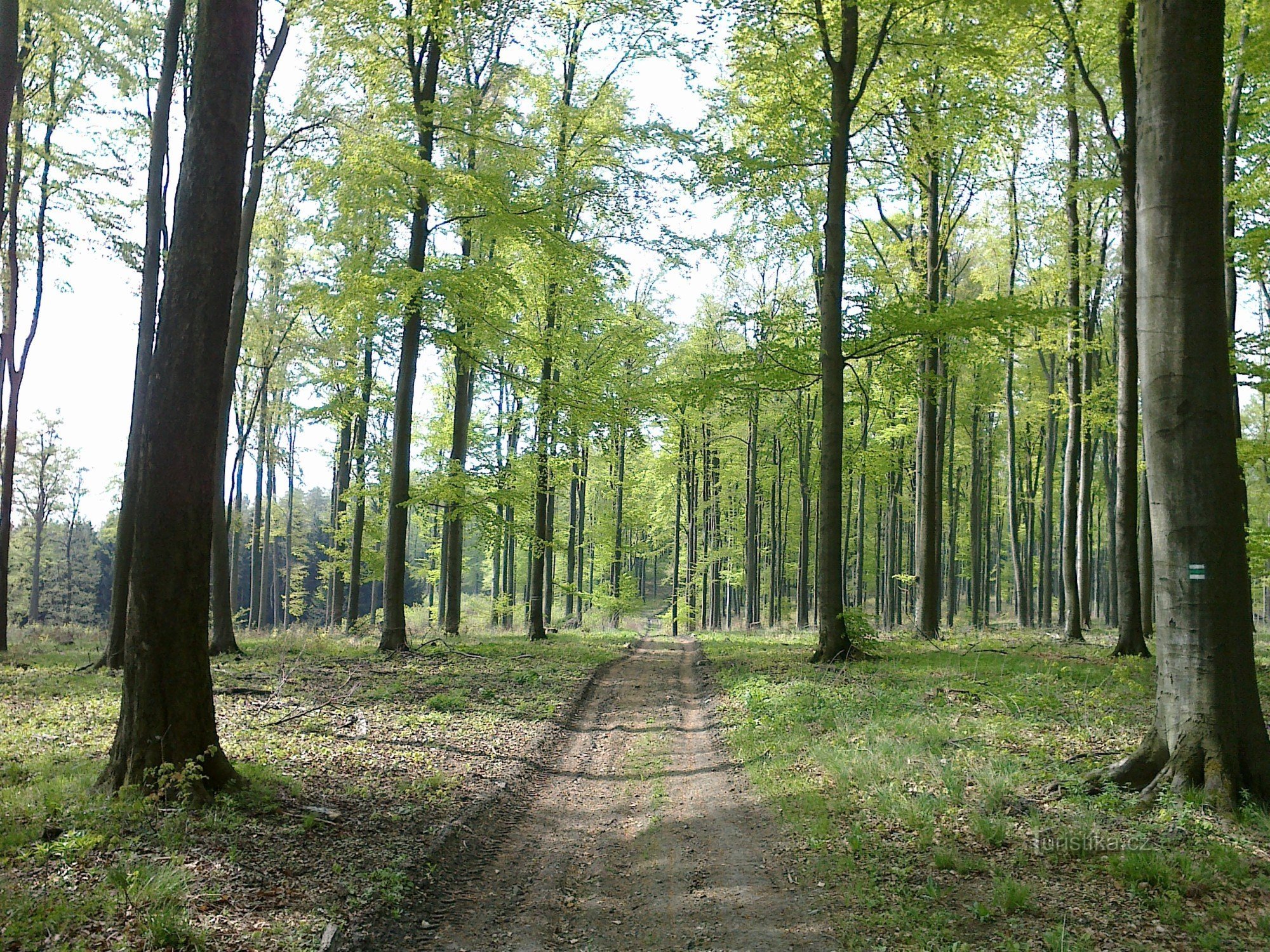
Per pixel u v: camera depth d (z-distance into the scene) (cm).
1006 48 1495
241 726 905
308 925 434
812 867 541
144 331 1428
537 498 2284
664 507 4425
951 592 3077
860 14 1498
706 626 4391
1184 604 611
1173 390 619
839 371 1443
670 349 2950
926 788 651
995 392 2942
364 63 1493
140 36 1521
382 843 571
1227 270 1502
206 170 645
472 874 564
